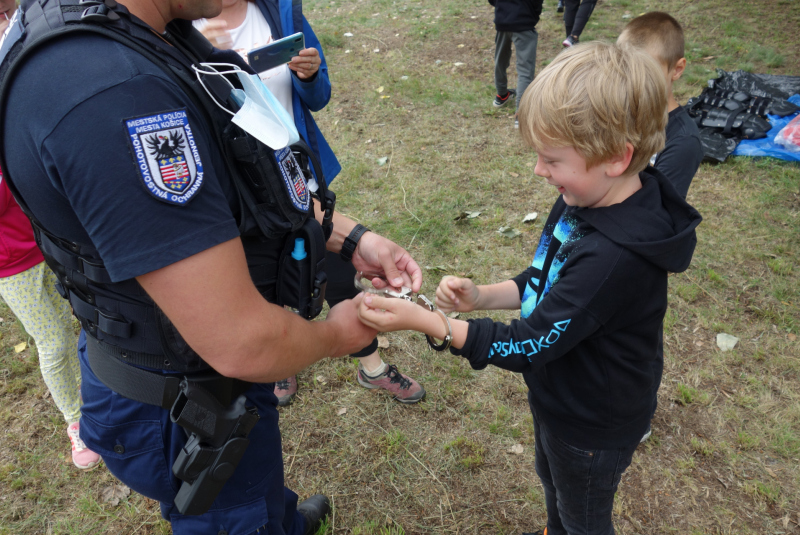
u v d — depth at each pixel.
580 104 1.10
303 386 2.73
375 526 2.14
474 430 2.49
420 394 2.62
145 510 2.23
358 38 6.93
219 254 0.91
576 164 1.17
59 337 2.22
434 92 5.49
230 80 1.14
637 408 1.41
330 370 2.81
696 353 2.78
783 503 2.13
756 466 2.27
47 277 2.13
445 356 2.86
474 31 6.95
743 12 6.77
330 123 5.04
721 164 4.19
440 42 6.70
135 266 0.86
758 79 4.82
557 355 1.25
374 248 1.62
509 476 2.30
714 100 4.62
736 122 4.33
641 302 1.23
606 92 1.08
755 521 2.09
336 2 8.36
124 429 1.21
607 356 1.31
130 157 0.83
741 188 3.95
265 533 1.41
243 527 1.35
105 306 1.09
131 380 1.16
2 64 0.92
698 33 6.35
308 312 1.30
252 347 0.97
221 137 0.99
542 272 1.43
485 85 5.64
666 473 2.26
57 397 2.31
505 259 3.43
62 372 2.28
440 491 2.26
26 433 2.57
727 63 5.59
